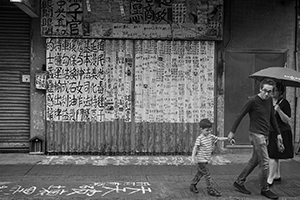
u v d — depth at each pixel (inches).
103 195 243.3
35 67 352.2
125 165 323.0
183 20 351.6
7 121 355.3
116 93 353.4
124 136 354.9
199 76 357.1
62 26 345.7
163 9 350.6
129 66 352.5
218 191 249.4
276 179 279.4
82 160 336.8
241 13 364.2
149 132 355.9
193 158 241.3
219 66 362.6
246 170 250.2
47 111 350.0
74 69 350.9
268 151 267.9
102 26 346.9
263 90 243.6
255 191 256.4
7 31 351.9
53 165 319.3
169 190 255.8
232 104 365.7
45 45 351.6
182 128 357.4
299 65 369.4
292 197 245.4
